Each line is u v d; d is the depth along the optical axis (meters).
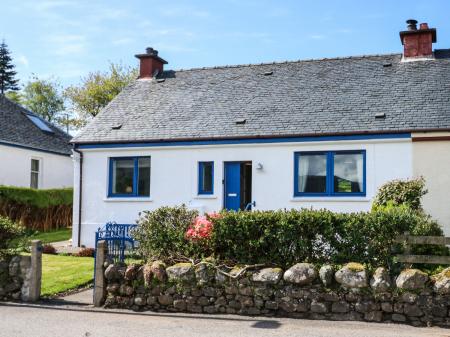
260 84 19.09
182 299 8.97
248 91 18.80
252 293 8.67
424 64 17.67
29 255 10.21
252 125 16.62
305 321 8.19
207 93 19.30
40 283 10.07
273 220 8.98
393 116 15.39
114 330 7.68
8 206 19.69
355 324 7.93
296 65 19.83
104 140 17.69
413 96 16.12
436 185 14.45
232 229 9.16
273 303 8.55
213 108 18.19
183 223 9.72
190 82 20.41
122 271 9.37
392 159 14.89
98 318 8.52
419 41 18.12
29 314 8.82
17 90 67.00
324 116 16.22
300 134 15.62
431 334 7.32
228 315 8.66
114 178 17.94
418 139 14.67
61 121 57.56
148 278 9.12
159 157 17.30
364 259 8.58
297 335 7.29
